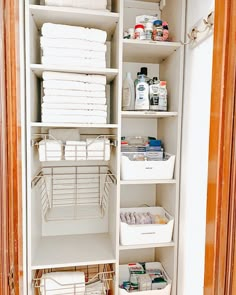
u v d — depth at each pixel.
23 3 1.14
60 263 1.27
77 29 1.24
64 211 1.63
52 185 1.61
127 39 1.28
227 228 0.54
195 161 1.23
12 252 0.67
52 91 1.26
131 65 1.64
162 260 1.60
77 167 1.64
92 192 1.66
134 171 1.34
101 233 1.67
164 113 1.36
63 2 1.22
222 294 0.56
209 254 0.60
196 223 1.21
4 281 0.60
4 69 0.61
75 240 1.56
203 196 1.14
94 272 1.62
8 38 0.63
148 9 1.61
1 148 0.60
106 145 1.33
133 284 1.47
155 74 1.67
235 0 0.52
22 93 1.12
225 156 0.54
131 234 1.33
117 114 1.32
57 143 1.29
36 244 1.40
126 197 1.69
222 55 0.54
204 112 1.14
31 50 1.22
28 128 1.19
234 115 0.52
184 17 1.31
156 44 1.30
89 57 1.27
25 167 1.19
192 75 1.26
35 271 1.36
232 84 0.52
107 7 1.43
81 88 1.29
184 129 1.35
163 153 1.54
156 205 1.71
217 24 0.57
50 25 1.21
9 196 0.64
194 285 1.21
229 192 0.54
